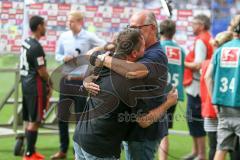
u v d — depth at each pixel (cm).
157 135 832
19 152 1453
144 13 832
